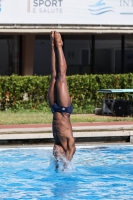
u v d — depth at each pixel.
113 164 22.91
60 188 18.44
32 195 17.44
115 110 39.56
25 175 20.59
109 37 51.88
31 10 47.00
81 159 23.97
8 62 49.97
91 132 29.03
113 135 29.16
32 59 49.16
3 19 46.53
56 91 19.69
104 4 48.41
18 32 46.75
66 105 19.58
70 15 47.78
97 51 51.81
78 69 51.62
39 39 50.16
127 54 52.44
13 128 30.58
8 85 42.25
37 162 23.17
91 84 43.22
